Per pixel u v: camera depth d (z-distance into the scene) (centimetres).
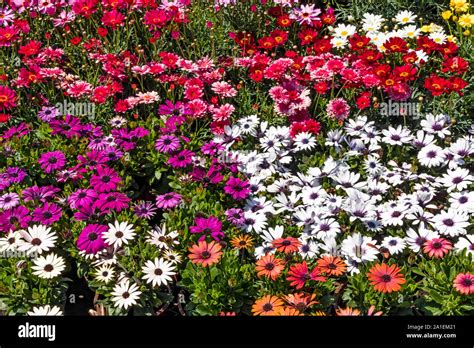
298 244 130
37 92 179
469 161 160
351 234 142
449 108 172
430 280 130
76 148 162
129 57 182
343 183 151
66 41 190
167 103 168
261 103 180
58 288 132
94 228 135
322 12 212
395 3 201
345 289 133
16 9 197
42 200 144
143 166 158
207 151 157
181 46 197
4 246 132
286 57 189
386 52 179
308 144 160
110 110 175
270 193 154
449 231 138
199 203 147
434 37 184
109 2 190
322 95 180
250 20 200
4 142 161
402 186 156
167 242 134
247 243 135
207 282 128
